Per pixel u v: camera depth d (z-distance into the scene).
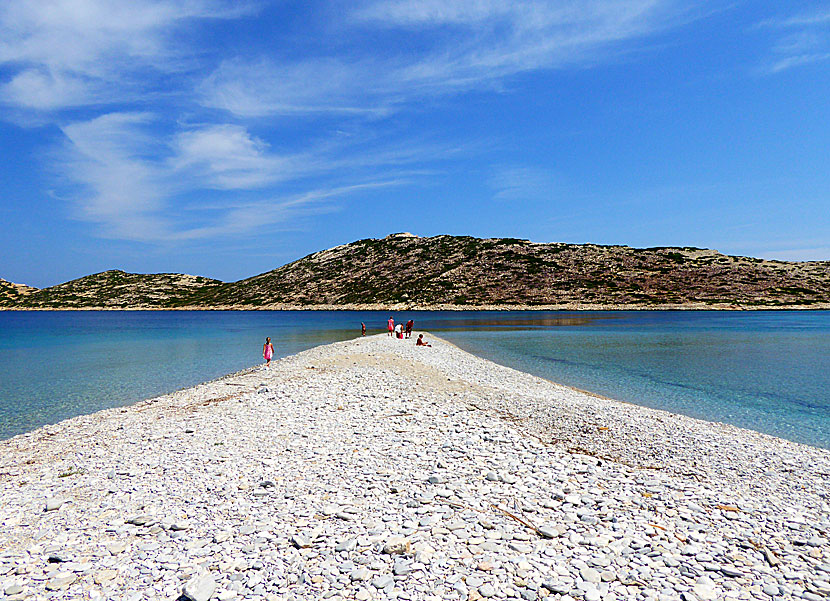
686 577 7.22
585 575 7.22
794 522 9.11
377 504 9.80
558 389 24.17
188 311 176.25
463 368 29.59
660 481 11.12
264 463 12.34
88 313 178.00
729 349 43.03
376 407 18.59
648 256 152.75
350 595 6.75
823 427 17.56
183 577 7.21
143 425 16.84
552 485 10.88
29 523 9.13
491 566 7.49
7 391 26.92
